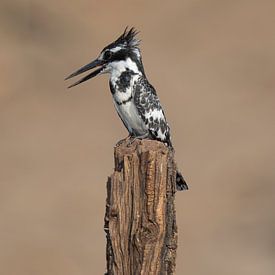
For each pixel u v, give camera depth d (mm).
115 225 6543
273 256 15906
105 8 26438
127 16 26391
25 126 20719
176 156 19297
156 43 25328
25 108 21641
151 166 6453
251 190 17984
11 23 25016
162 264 6543
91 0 26453
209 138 20203
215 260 15727
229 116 21422
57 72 23453
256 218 17047
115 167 6914
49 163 19016
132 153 6645
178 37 25766
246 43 25672
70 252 15570
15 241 15859
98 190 17906
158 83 22859
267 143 20109
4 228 16297
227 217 17047
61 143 19969
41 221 16562
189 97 22219
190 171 18672
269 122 21281
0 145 19812
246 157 19344
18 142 19984
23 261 15258
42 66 23562
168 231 6637
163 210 6465
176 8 26969
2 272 14977
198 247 16062
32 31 25016
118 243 6539
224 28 26391
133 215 6488
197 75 23609
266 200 17672
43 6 25812
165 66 23938
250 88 23156
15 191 17766
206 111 21547
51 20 25516
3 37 24484
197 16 26875
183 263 15602
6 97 21984
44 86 22688
